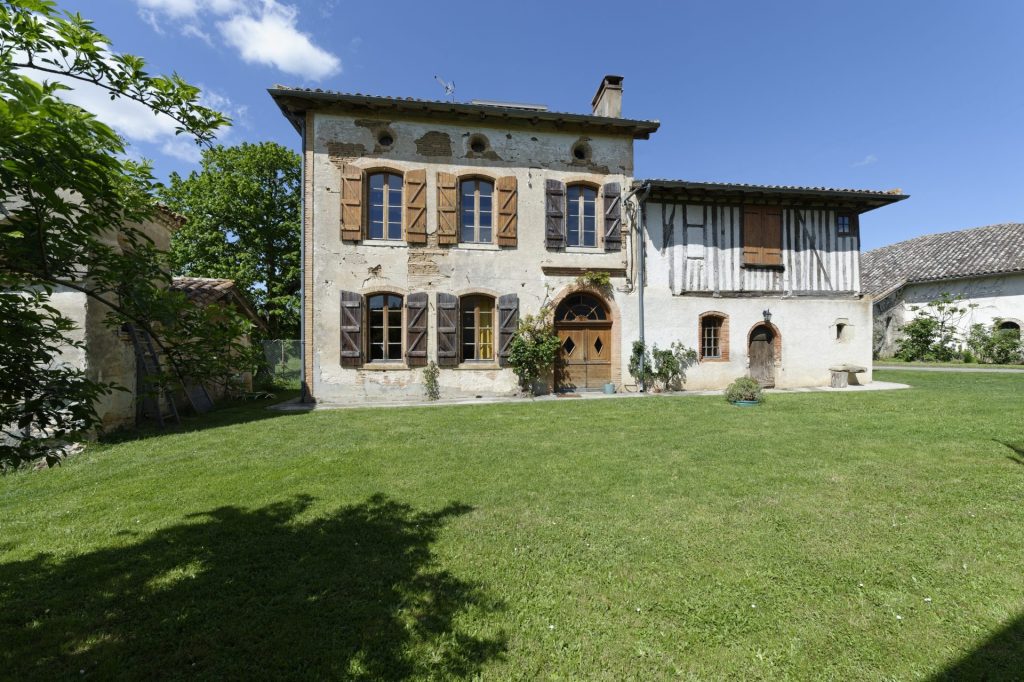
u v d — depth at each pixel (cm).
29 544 342
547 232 1179
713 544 331
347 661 219
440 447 617
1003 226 2178
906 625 242
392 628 243
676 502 410
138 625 247
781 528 356
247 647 228
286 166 2211
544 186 1182
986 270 1908
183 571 301
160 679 209
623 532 353
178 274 2053
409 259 1120
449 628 242
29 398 192
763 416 797
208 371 250
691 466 514
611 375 1216
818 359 1304
